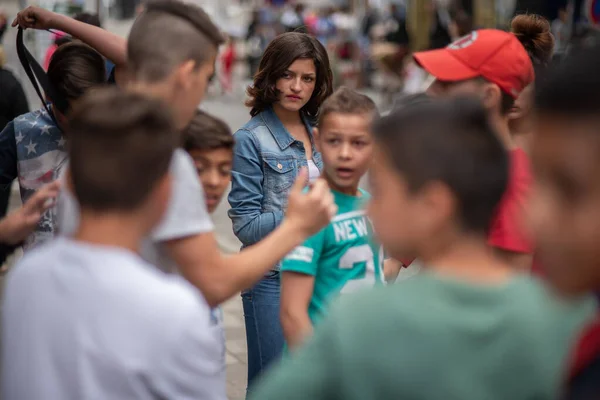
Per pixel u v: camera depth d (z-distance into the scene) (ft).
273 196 24.67
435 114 10.65
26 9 20.54
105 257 11.41
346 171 18.38
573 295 9.00
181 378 11.30
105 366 11.03
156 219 12.28
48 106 22.33
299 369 10.10
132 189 11.64
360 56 142.51
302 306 17.75
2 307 11.87
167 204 12.44
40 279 11.48
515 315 9.93
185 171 14.52
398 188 10.59
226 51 143.33
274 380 10.23
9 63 77.15
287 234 15.15
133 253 11.98
